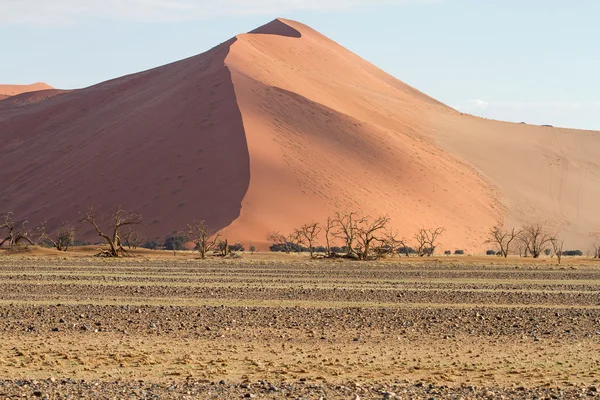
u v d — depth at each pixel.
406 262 81.69
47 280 48.66
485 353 23.06
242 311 32.28
